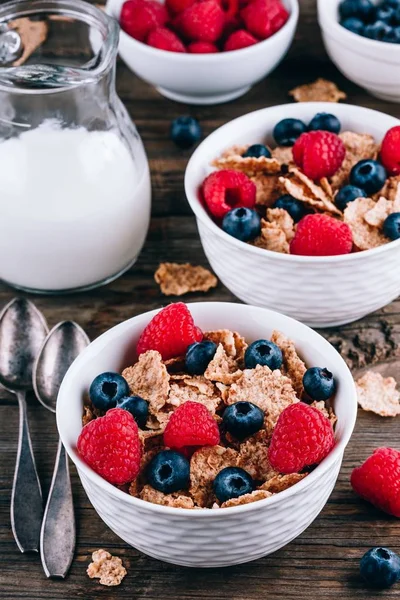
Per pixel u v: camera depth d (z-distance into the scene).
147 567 0.68
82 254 0.80
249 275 0.77
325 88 0.96
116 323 0.81
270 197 0.80
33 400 0.76
